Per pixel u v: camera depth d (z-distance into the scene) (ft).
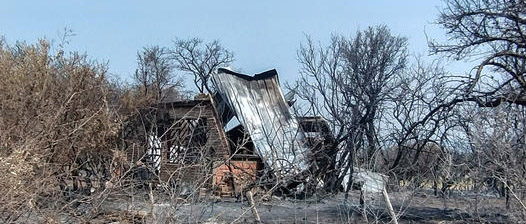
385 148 41.34
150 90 54.29
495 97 34.83
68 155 34.45
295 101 60.75
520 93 34.45
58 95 38.88
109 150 37.32
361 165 35.09
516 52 37.29
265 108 61.21
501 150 25.90
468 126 29.14
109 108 43.29
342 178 44.80
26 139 26.89
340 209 35.32
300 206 38.78
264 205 36.01
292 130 56.13
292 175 39.86
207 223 26.91
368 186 30.96
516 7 37.35
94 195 26.17
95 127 37.81
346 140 46.55
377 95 57.00
